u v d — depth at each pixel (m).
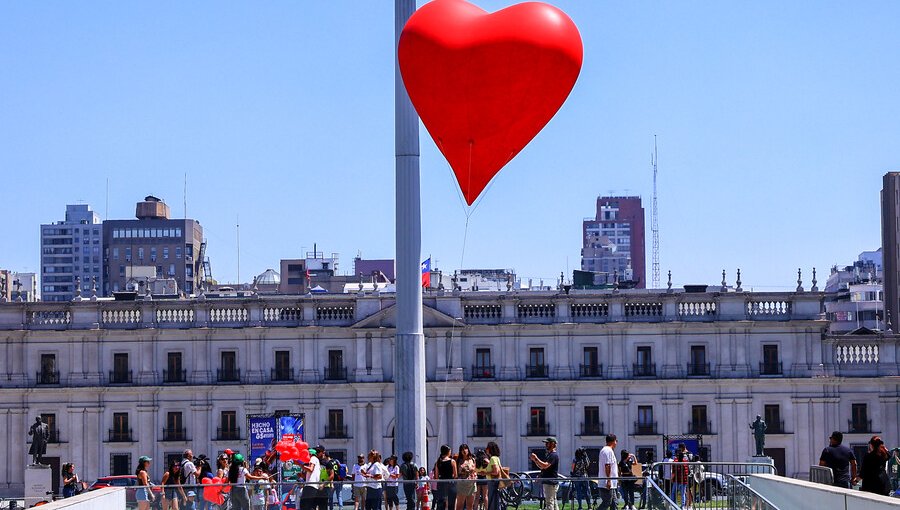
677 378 117.62
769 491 38.28
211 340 119.00
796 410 117.81
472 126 39.25
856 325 192.50
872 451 36.44
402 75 39.66
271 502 37.91
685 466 45.22
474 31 38.09
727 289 120.31
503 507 37.97
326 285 170.25
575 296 119.12
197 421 118.31
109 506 35.62
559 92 39.09
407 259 41.69
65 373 118.88
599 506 38.03
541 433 117.88
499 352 118.75
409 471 40.81
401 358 41.59
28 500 81.69
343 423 118.38
